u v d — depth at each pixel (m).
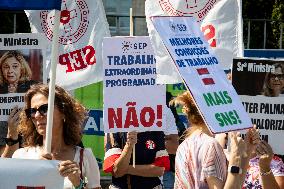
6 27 14.70
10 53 6.95
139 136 7.05
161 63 7.54
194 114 5.02
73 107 5.02
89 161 5.00
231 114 4.84
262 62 6.09
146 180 7.03
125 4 16.50
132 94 6.77
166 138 8.09
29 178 4.73
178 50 4.98
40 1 5.23
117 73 6.78
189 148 4.92
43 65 6.99
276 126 6.11
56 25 5.09
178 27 5.08
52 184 4.72
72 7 8.41
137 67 6.79
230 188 4.70
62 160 4.95
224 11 8.09
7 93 6.91
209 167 4.79
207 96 4.83
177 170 5.00
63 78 8.39
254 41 16.16
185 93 5.09
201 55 5.05
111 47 6.79
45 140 4.95
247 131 4.95
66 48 8.41
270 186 5.58
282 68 6.07
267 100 6.11
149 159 7.04
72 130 5.01
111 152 7.03
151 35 7.73
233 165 4.73
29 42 6.97
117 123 6.74
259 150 5.53
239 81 6.10
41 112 4.99
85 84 8.35
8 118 6.80
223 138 5.48
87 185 4.98
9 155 6.14
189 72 4.91
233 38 8.09
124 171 6.92
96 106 10.04
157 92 6.79
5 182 4.73
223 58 8.09
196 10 8.09
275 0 16.70
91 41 8.39
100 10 8.40
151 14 8.06
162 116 6.78
